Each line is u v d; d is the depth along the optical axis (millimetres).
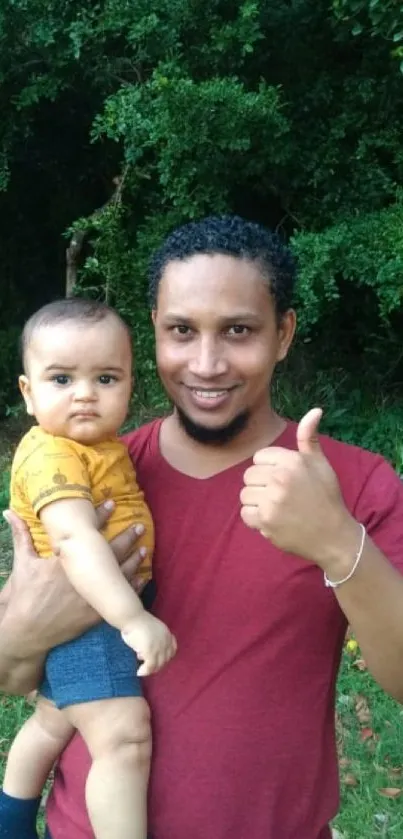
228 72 6023
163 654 1548
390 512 1637
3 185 6730
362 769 3486
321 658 1645
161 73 5570
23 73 6496
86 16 5887
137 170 6215
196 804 1624
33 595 1717
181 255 1635
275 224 6789
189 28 5887
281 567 1630
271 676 1622
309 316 5812
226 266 1596
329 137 6230
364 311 6938
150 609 1717
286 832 1629
